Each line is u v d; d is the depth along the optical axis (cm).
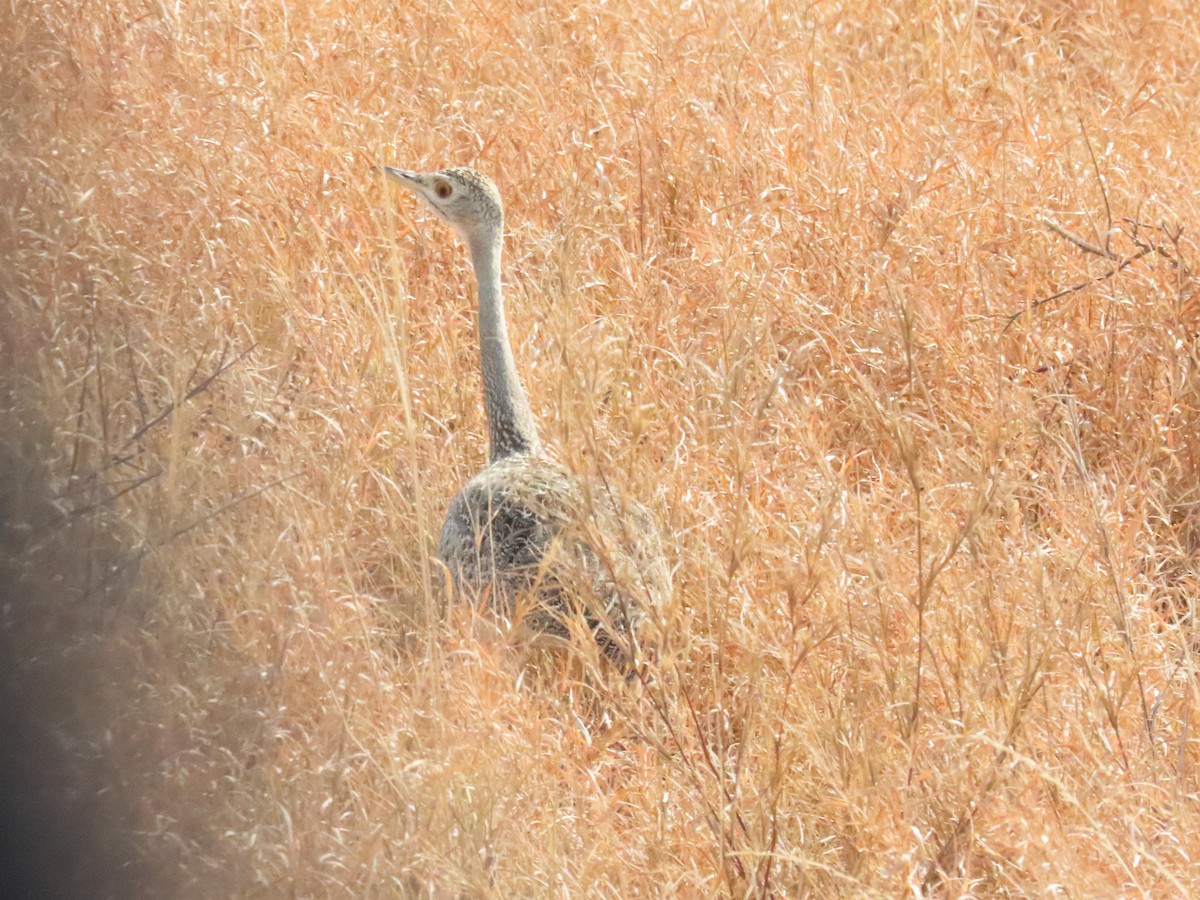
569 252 2175
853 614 1559
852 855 1358
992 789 1321
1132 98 2680
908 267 2208
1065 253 2286
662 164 2414
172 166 1969
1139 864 1283
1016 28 3058
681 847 1373
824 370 2097
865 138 2525
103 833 973
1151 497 1848
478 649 1427
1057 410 1988
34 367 1252
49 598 1056
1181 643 1623
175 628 1150
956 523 1669
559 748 1434
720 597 1584
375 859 1145
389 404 1870
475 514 1648
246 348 1691
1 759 961
